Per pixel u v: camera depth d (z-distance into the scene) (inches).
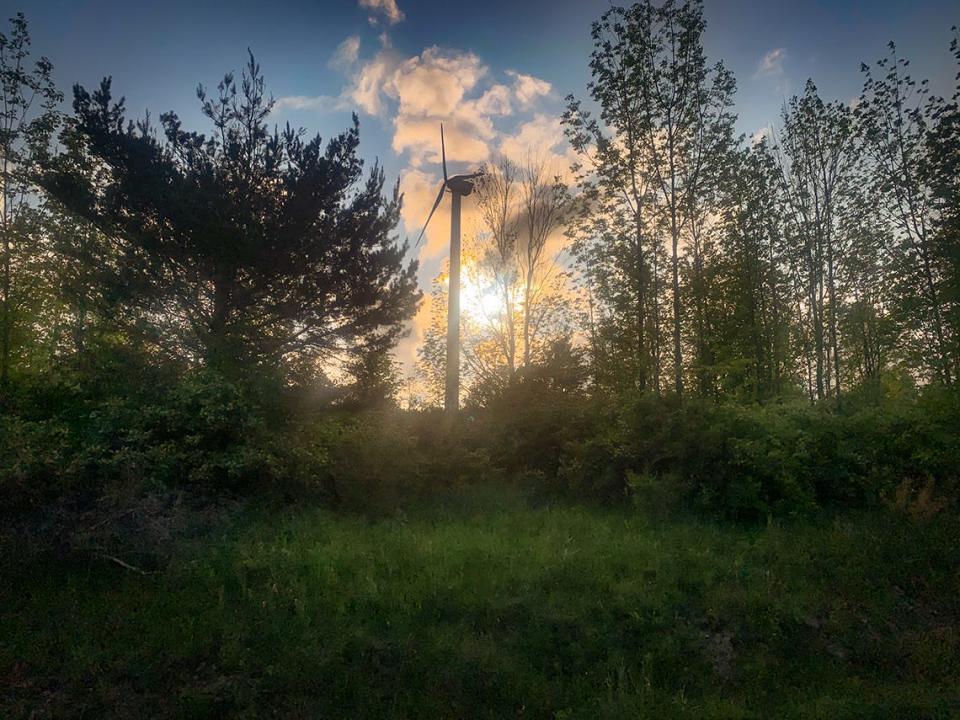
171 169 626.5
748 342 927.0
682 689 220.4
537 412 551.2
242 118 684.1
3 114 598.5
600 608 261.1
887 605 279.1
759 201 913.5
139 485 322.0
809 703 209.6
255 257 618.5
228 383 407.8
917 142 722.8
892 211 762.2
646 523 386.3
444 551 314.5
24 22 592.1
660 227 747.4
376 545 329.1
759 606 267.1
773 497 422.6
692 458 436.8
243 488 395.5
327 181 680.4
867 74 756.6
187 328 617.3
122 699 211.3
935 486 395.5
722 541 348.5
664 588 281.0
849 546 326.0
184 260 624.4
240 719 202.7
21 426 344.8
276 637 233.9
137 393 429.1
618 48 711.7
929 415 438.6
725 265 872.3
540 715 210.2
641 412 483.5
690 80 697.6
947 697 213.5
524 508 438.6
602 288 822.5
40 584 278.2
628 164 719.1
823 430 440.8
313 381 535.5
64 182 600.4
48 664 225.5
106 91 624.4
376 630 243.6
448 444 526.0
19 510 304.5
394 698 213.2
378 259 711.7
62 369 490.6
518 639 242.8
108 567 294.7
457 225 856.3
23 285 602.5
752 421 458.9
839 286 907.4
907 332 648.4
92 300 581.6
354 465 443.5
